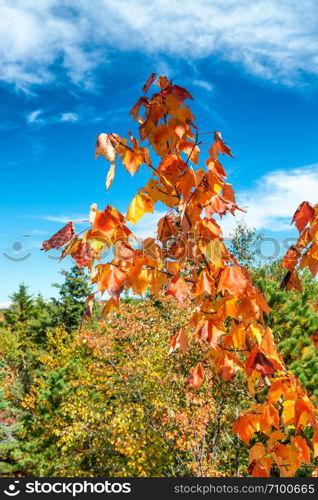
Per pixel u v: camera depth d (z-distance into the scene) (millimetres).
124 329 11289
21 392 19391
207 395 8102
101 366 12102
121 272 1596
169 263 1869
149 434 9281
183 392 8820
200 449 8062
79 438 11492
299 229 1997
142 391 9805
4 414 16547
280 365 1802
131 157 1731
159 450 9078
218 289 1743
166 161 1758
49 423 13398
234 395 7988
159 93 1721
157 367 10086
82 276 28062
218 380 8094
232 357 1910
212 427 8906
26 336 30844
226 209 1758
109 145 1633
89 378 12812
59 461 12445
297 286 2141
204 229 1747
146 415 9398
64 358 17281
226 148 1722
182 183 1746
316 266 2004
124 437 9570
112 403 11352
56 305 28391
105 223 1512
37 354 25062
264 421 1786
